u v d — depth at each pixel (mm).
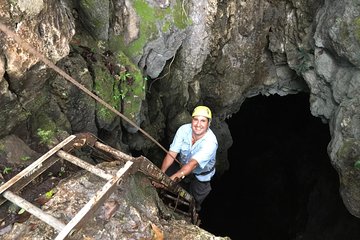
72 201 2861
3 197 2607
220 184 10508
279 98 11039
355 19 5535
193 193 5660
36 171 2787
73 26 3920
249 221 10367
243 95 8148
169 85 6531
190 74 6656
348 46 5703
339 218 8055
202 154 4422
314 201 9047
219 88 7602
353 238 7496
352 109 5848
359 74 5859
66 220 2701
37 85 3586
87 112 4445
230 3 6434
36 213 2426
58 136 3859
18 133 3617
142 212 3080
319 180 9328
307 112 10648
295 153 10633
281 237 9586
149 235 2838
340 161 5930
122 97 4938
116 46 5121
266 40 7375
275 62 7664
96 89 4523
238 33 6965
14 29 3010
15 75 3195
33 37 3232
